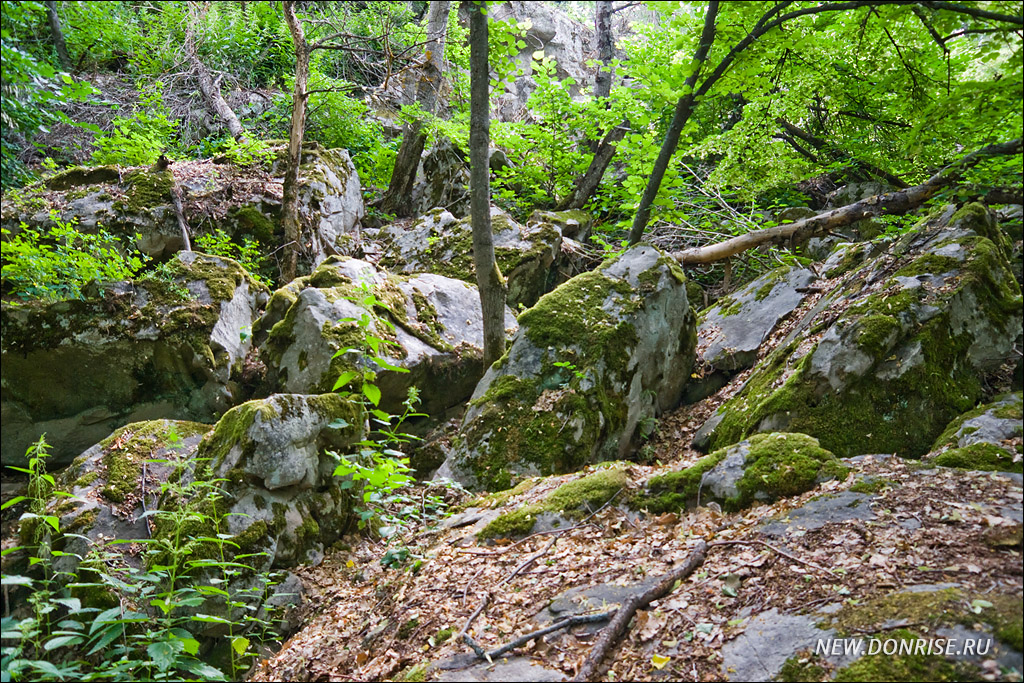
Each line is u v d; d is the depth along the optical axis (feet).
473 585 13.60
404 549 15.83
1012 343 18.13
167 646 11.69
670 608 11.00
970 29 19.02
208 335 22.44
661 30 31.96
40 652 13.94
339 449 17.89
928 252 19.34
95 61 49.93
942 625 9.04
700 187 31.27
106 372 22.12
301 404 17.08
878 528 11.46
